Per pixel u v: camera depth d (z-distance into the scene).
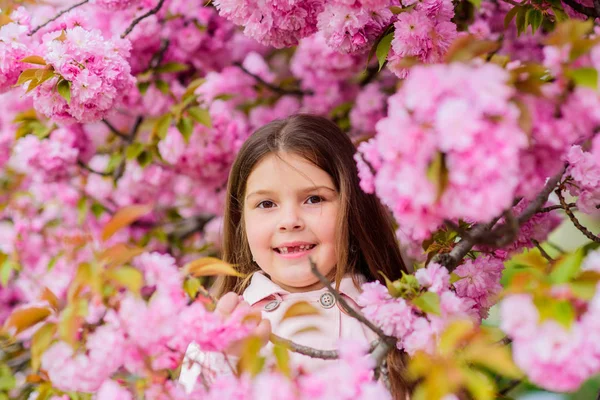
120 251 1.60
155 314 1.66
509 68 1.48
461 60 1.48
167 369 1.83
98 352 1.71
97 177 3.79
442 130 1.29
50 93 2.35
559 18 2.38
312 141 2.29
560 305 1.35
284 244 2.21
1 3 3.09
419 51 2.12
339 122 4.11
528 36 3.37
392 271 2.49
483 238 1.50
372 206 2.44
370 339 2.17
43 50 2.39
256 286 2.33
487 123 1.31
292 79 4.23
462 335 1.47
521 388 2.68
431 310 1.62
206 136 3.52
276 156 2.27
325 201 2.27
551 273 1.42
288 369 1.47
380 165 1.45
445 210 1.38
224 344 1.67
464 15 3.10
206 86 3.82
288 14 2.26
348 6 2.12
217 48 3.82
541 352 1.36
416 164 1.34
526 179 1.47
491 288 2.20
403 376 2.08
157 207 4.12
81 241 3.21
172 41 3.67
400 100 1.40
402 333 1.68
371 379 1.48
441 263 1.82
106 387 1.74
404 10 2.18
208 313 1.67
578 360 1.35
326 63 3.74
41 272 3.72
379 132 1.40
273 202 2.27
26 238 3.77
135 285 1.54
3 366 2.95
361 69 3.87
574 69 1.39
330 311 2.21
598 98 1.39
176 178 3.81
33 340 1.65
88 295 1.68
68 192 3.76
